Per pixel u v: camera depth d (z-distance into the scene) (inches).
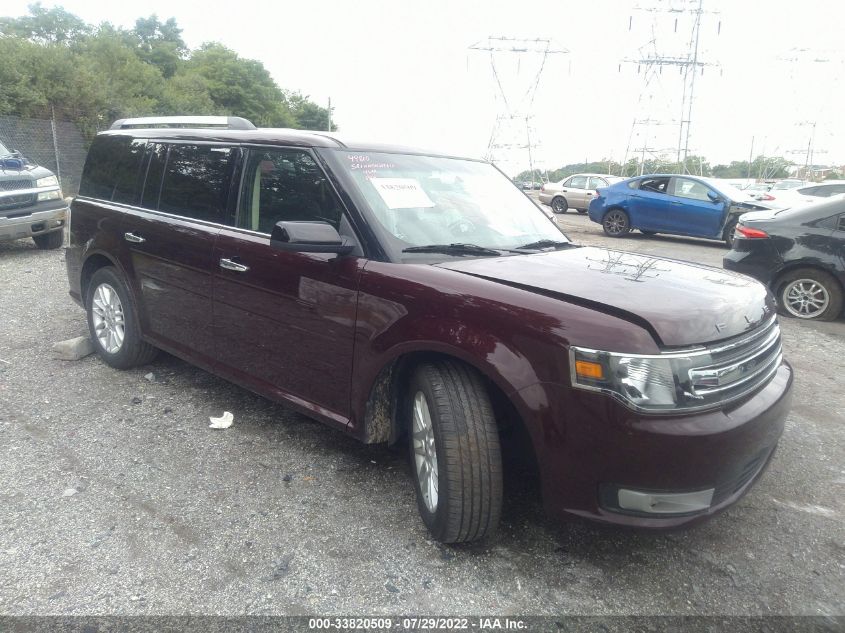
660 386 93.9
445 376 109.3
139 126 199.8
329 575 106.1
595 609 100.7
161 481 133.5
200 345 160.4
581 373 95.7
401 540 116.1
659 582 107.6
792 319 298.4
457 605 100.3
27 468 136.7
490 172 168.7
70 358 201.3
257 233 145.3
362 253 124.3
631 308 99.0
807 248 291.0
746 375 105.0
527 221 154.6
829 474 147.2
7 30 1862.7
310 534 117.0
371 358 119.6
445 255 126.7
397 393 124.2
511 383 101.0
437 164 154.8
